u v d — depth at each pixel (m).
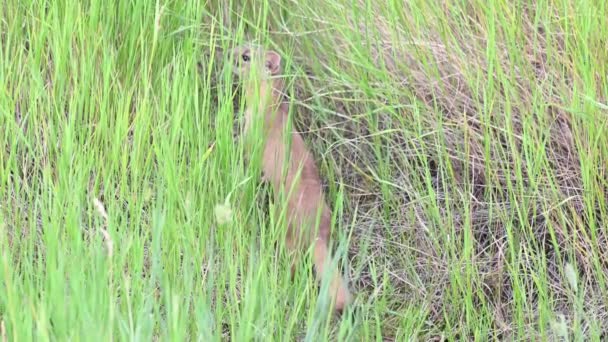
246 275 7.34
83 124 8.12
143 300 6.35
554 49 8.49
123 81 8.46
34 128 8.10
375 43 8.86
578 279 7.96
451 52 8.55
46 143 7.92
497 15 8.60
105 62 8.12
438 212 8.02
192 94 8.23
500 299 7.96
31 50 8.27
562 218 7.95
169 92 8.02
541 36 8.62
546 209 8.13
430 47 8.65
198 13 8.61
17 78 8.34
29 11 8.47
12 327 5.95
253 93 8.45
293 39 9.16
